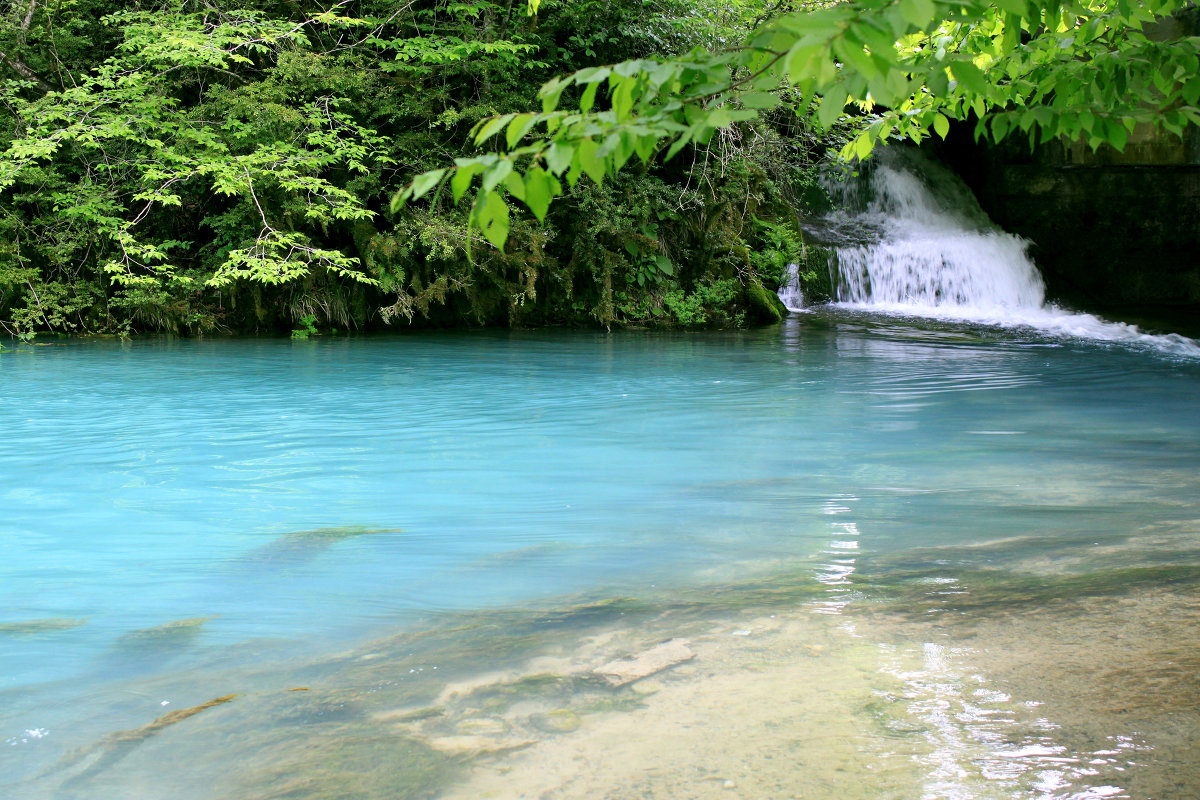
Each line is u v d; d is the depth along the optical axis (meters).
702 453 5.80
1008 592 2.94
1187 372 9.71
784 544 3.76
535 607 3.03
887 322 14.73
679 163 15.32
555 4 13.77
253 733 2.15
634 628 2.75
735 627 2.71
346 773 1.93
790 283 16.34
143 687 2.46
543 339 12.97
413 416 7.15
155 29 12.62
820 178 18.50
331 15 13.12
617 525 4.14
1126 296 18.58
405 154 14.01
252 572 3.51
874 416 7.12
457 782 1.87
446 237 13.11
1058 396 8.12
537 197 2.00
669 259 14.80
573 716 2.15
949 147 20.17
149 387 8.58
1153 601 2.77
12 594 3.29
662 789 1.81
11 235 13.13
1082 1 3.54
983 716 2.07
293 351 11.52
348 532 4.09
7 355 10.96
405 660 2.57
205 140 12.71
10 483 5.06
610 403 7.73
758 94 1.99
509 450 5.92
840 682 2.28
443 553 3.73
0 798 1.89
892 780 1.81
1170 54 3.15
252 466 5.47
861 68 1.65
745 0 13.45
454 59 13.38
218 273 12.38
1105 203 18.22
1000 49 3.79
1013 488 4.79
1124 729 1.98
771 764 1.89
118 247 13.43
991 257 17.39
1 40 13.66
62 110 12.33
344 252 14.27
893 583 3.13
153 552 3.81
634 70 1.99
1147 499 4.49
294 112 12.77
